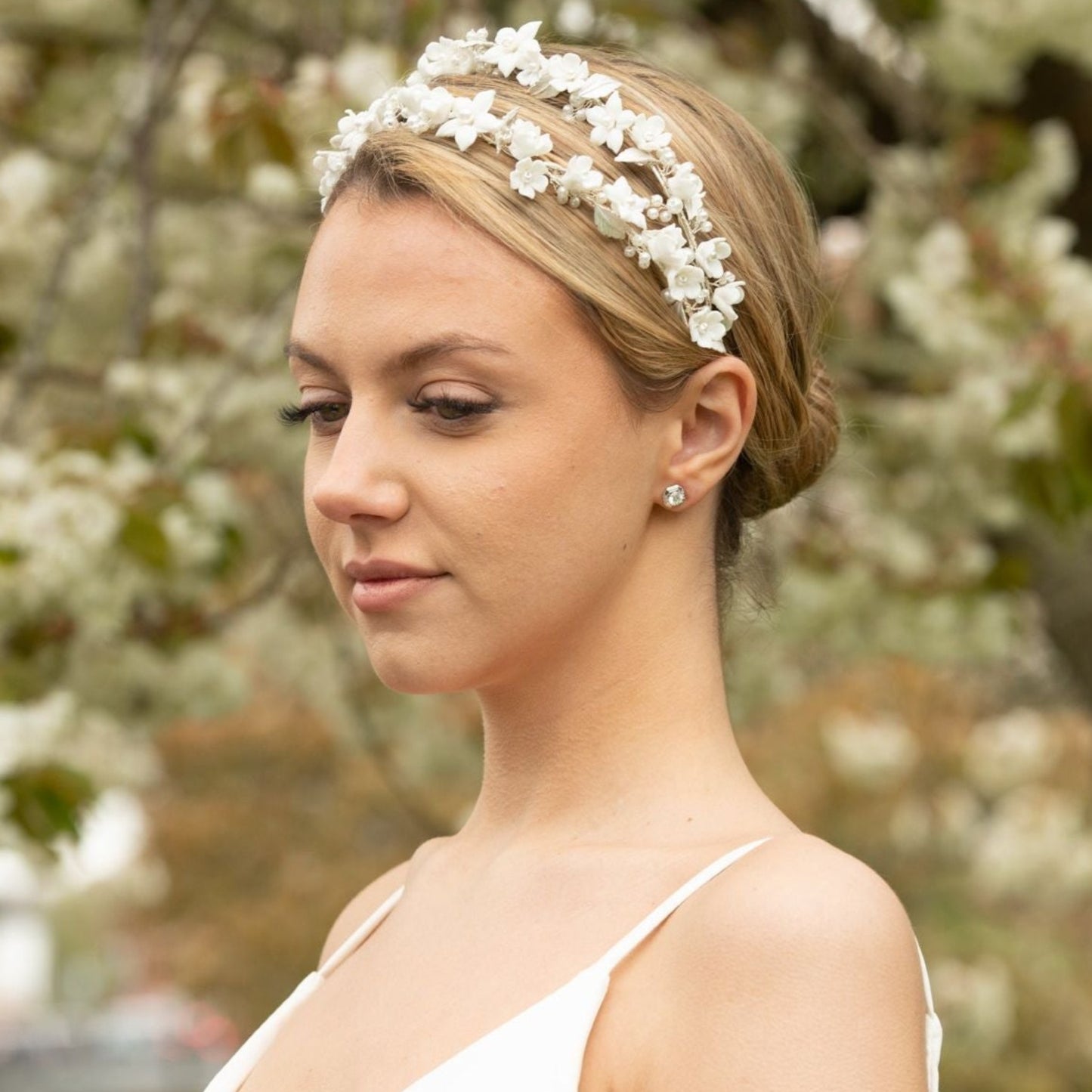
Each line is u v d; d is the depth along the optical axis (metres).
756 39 6.49
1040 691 12.91
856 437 5.81
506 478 1.96
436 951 2.12
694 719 2.12
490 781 2.24
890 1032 1.73
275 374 5.89
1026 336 5.38
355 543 2.02
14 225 6.09
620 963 1.87
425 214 1.99
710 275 2.08
